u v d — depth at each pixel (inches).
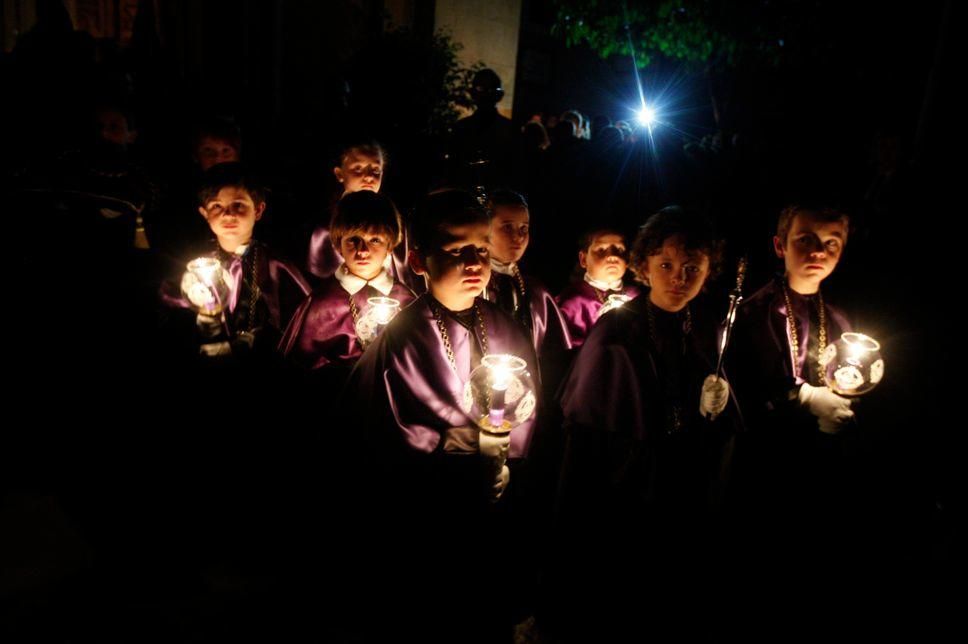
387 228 122.2
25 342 129.0
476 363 101.9
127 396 136.3
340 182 163.8
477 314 103.4
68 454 133.3
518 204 130.8
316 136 292.8
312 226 162.4
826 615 112.8
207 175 132.3
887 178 262.1
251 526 124.1
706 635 107.3
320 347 125.6
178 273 134.5
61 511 120.3
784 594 117.1
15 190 128.2
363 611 105.9
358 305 125.6
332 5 410.3
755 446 129.2
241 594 108.1
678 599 110.9
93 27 335.9
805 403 122.6
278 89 374.6
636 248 110.6
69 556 110.8
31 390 131.2
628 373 103.3
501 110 514.3
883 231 256.5
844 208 131.0
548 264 263.4
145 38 284.4
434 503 98.7
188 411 135.4
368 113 285.0
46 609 100.6
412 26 460.1
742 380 126.0
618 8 478.3
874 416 177.9
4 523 115.2
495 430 88.4
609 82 823.7
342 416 101.6
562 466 111.1
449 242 94.3
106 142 147.7
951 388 189.2
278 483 133.5
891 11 433.1
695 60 526.9
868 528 135.5
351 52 420.8
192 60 351.9
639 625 108.2
